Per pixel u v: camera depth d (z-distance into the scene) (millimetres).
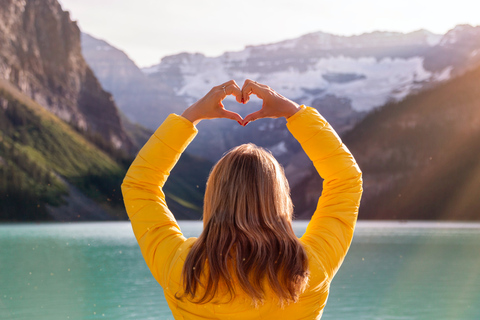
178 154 1295
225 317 1092
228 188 1091
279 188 1111
